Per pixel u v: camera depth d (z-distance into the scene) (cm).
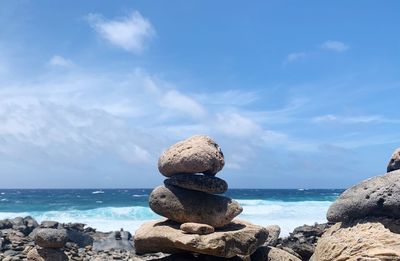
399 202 124
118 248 282
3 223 311
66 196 1018
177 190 138
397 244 117
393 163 139
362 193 130
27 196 1023
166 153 140
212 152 137
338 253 121
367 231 123
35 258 179
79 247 283
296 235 254
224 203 137
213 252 128
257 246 137
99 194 1159
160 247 137
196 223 132
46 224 311
